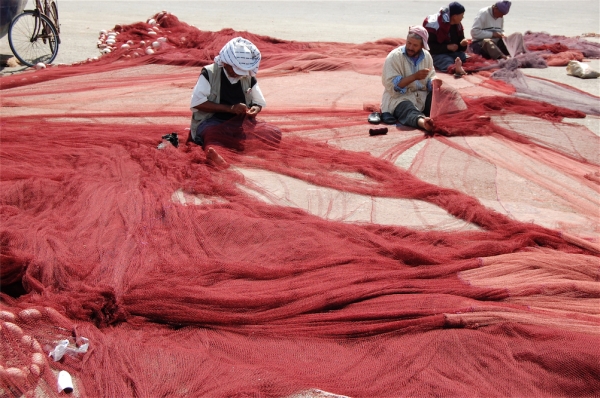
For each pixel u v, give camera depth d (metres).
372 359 3.26
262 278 3.85
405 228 4.53
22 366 3.00
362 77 10.44
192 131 6.47
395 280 3.87
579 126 7.32
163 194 4.82
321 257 4.12
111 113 7.54
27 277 3.76
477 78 10.25
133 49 11.67
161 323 3.54
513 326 3.39
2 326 3.15
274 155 5.93
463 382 3.09
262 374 3.04
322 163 5.80
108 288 3.58
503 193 5.39
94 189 4.88
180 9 21.00
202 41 12.04
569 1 29.62
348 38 15.07
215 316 3.48
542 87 9.37
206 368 3.09
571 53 11.89
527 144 6.66
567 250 4.34
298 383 2.98
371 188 5.30
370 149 6.46
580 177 5.72
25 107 7.93
